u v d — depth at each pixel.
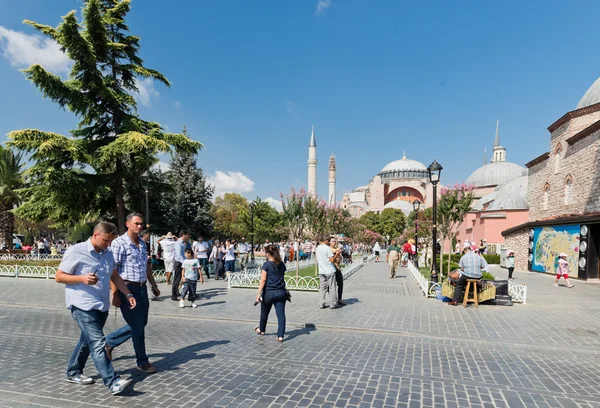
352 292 13.42
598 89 29.77
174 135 19.48
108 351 5.11
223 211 60.84
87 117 18.88
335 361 5.65
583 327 8.19
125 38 20.27
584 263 19.42
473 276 10.41
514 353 6.27
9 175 26.56
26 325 7.95
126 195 23.31
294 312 9.49
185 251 10.40
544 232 24.84
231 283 14.30
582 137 25.41
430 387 4.70
